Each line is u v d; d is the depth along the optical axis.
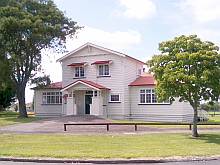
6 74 44.50
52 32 44.78
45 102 48.59
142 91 43.00
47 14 46.06
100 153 15.95
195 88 22.30
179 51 23.17
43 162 14.58
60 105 47.62
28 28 43.31
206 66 22.31
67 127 31.14
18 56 43.69
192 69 22.52
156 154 15.70
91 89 43.06
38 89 48.53
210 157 15.27
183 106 40.91
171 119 41.25
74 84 43.41
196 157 15.14
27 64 46.50
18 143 19.98
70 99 44.09
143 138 22.58
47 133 26.34
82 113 44.66
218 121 41.66
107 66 43.94
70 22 47.28
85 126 31.88
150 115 42.34
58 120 38.38
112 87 43.44
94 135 24.53
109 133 26.08
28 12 45.56
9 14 44.09
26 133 26.47
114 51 43.06
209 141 21.08
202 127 31.11
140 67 46.25
